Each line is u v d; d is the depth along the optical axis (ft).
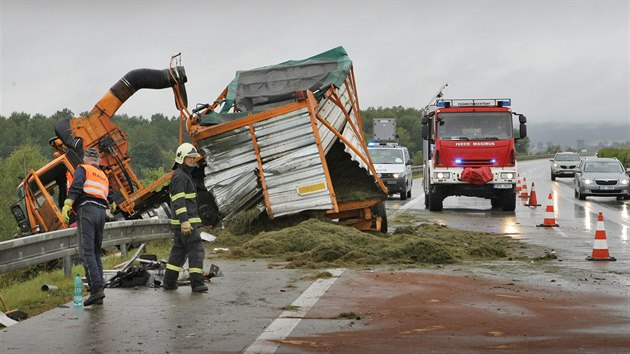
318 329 29.37
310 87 63.10
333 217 63.62
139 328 29.73
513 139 98.99
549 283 40.73
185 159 38.34
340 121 65.62
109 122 66.69
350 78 68.74
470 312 32.58
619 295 37.01
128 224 54.39
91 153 36.14
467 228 76.79
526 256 53.21
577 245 60.70
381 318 31.35
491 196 102.22
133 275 40.06
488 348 26.37
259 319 31.30
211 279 41.93
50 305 36.42
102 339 27.99
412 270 45.47
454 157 98.73
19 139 514.68
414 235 59.11
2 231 236.02
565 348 26.37
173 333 28.86
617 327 29.71
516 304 34.45
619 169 128.36
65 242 44.83
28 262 40.57
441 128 99.35
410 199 130.82
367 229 64.85
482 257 52.03
